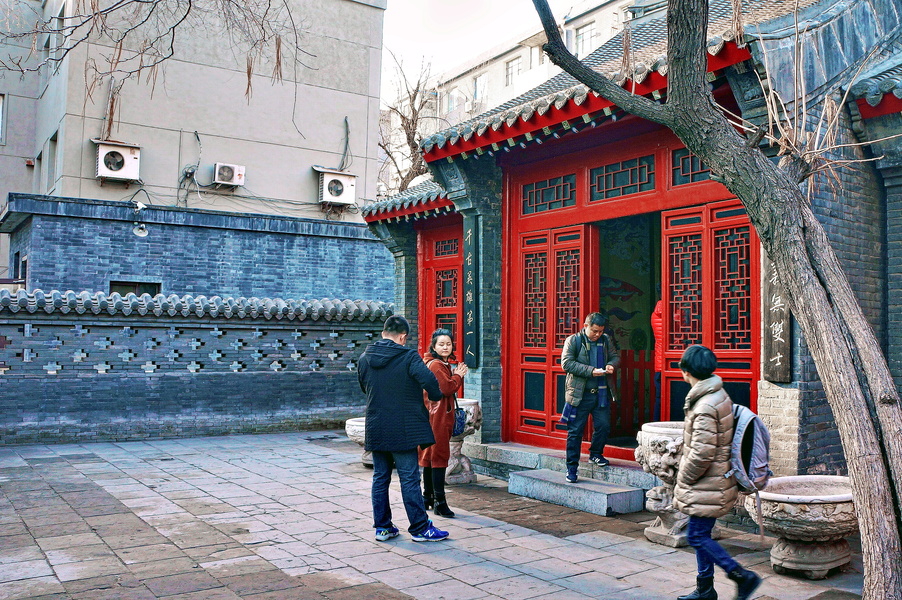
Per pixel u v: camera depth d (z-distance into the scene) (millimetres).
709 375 4160
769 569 4863
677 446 5281
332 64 18078
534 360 8180
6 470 8297
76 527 5754
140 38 15391
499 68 29578
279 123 17297
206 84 16406
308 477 8008
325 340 12555
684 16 3832
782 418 5500
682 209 6547
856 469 3277
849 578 4684
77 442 10516
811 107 5633
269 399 11984
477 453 8328
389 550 5211
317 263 16516
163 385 11164
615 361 6859
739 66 5305
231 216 15438
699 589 4137
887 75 5961
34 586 4336
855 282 5934
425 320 10523
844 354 3361
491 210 8477
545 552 5211
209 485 7516
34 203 13539
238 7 6141
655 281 8930
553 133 6980
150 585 4383
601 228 8602
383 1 18891
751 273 5926
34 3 17875
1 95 17625
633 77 5867
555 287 7895
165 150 15836
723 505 4035
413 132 20922
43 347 10383
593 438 6934
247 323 11812
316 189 17734
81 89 14852
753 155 3750
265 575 4602
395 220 10539
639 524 6023
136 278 14516
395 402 5445
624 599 4277
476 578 4613
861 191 6086
